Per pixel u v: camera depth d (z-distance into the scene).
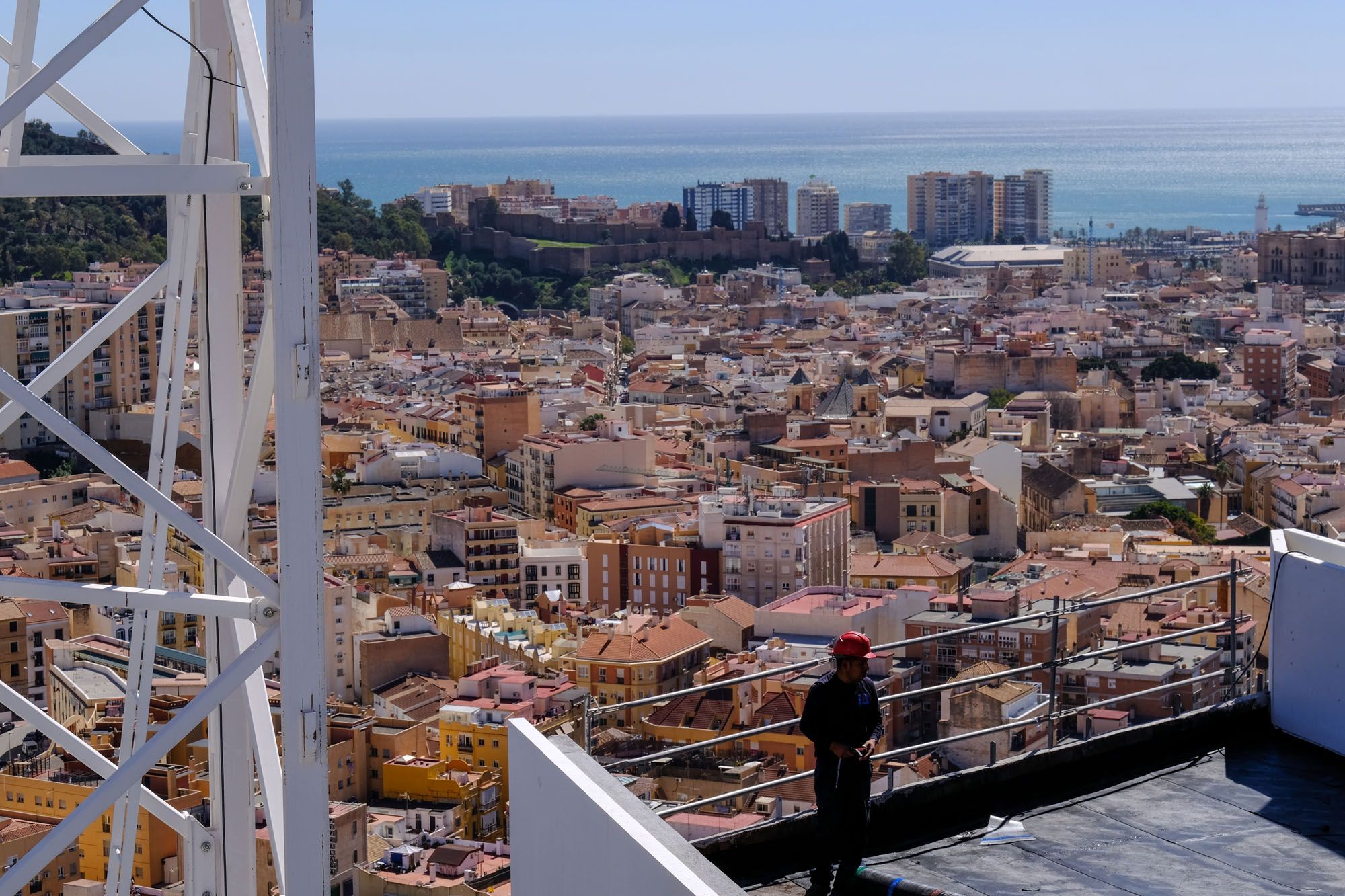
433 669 115.25
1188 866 16.73
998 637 97.06
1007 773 18.77
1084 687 80.62
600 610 130.00
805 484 165.25
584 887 13.68
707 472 187.50
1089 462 193.38
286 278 16.25
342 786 87.25
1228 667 22.09
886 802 17.98
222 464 19.69
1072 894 16.09
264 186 16.52
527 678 97.25
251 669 16.72
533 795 14.78
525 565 146.38
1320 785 18.67
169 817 19.95
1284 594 20.08
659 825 13.13
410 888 73.06
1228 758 19.45
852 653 15.70
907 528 162.25
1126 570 121.81
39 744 86.94
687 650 105.06
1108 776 19.02
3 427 20.38
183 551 121.62
